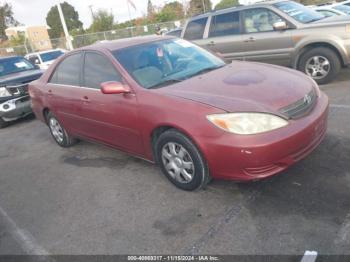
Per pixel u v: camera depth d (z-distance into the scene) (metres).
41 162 5.21
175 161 3.48
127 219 3.27
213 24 7.72
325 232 2.62
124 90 3.61
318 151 3.83
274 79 3.47
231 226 2.88
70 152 5.38
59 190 4.14
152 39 4.48
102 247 2.94
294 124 2.99
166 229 3.01
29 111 7.93
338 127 4.39
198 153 3.18
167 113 3.27
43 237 3.24
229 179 3.09
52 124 5.63
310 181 3.30
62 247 3.04
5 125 7.95
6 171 5.12
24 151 5.93
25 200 4.06
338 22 6.20
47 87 5.24
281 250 2.54
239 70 3.88
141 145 3.79
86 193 3.93
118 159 4.71
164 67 4.00
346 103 5.29
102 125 4.23
